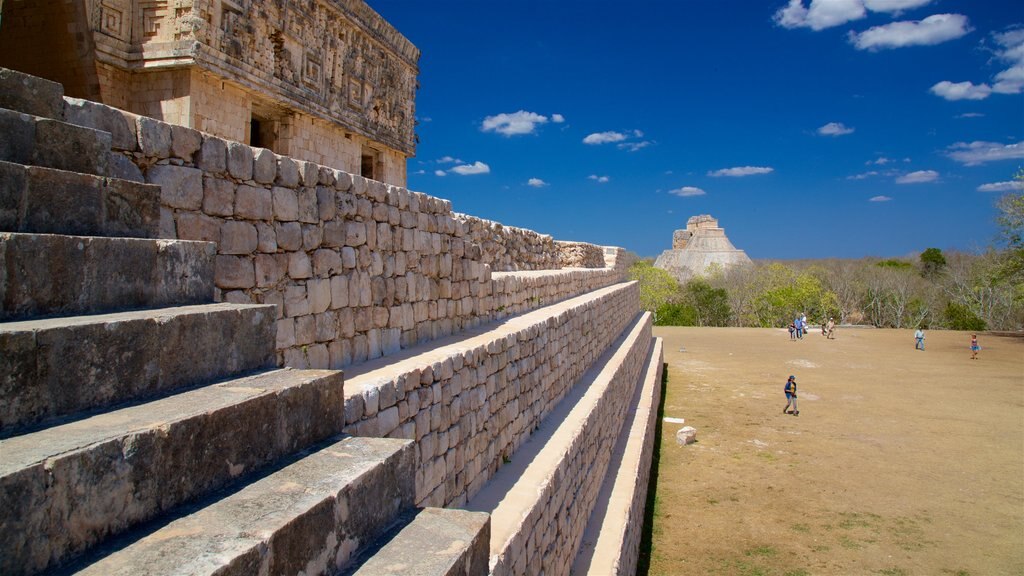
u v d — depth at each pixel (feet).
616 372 43.37
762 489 48.67
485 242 42.45
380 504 9.66
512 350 24.77
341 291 17.89
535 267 56.49
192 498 7.79
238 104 40.27
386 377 15.11
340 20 51.08
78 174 9.40
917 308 184.14
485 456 21.30
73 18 32.94
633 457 38.63
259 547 6.73
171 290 10.30
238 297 14.10
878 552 38.06
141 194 10.54
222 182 13.65
